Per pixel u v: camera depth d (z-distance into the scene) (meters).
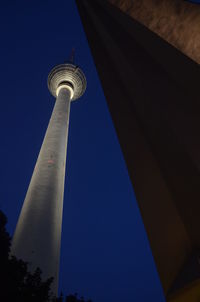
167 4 7.81
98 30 11.61
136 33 9.31
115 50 11.32
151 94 10.58
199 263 10.33
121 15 9.33
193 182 10.32
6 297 11.12
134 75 10.99
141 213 12.41
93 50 12.45
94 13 11.16
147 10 8.30
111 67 12.18
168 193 11.58
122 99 12.43
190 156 9.68
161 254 11.75
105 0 9.70
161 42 8.15
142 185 12.39
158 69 9.74
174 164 10.80
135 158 12.55
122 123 12.77
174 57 8.16
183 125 9.66
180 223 11.47
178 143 10.05
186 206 11.06
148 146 12.03
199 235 10.92
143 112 11.42
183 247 11.44
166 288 11.16
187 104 9.31
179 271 11.15
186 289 10.09
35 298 12.05
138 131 12.27
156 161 11.77
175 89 9.49
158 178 11.80
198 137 9.14
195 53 7.20
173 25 7.68
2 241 12.13
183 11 7.48
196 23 7.23
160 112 10.43
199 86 8.23
